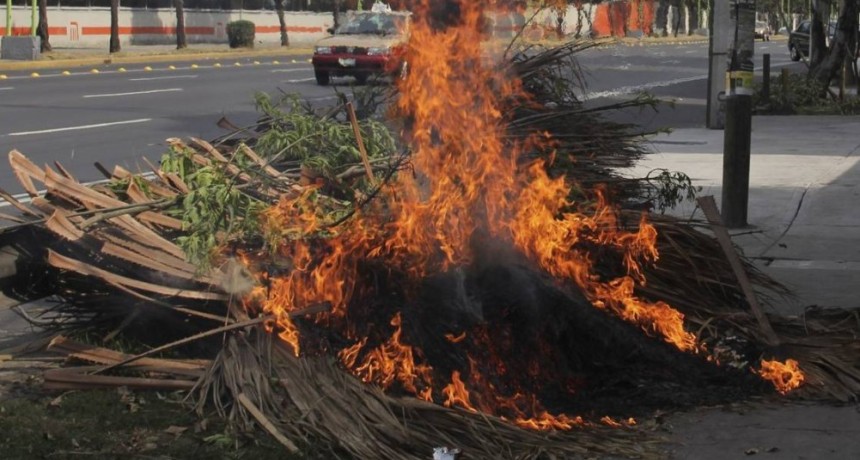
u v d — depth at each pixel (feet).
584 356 19.57
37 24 147.02
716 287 22.21
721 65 65.77
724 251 22.20
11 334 23.47
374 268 19.13
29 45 120.67
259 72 111.24
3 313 25.11
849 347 20.65
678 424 17.79
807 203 39.14
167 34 168.04
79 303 20.90
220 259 19.69
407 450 16.24
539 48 24.48
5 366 20.35
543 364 19.04
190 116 67.00
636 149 24.61
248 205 20.36
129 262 20.04
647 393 18.83
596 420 17.93
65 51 139.64
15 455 16.08
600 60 134.72
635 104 24.13
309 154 23.34
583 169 23.00
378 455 15.93
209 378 18.10
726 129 34.60
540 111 23.17
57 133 57.88
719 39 65.77
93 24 154.92
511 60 23.16
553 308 19.39
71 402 17.98
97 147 53.11
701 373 19.58
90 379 18.42
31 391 18.86
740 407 18.48
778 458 16.48
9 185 42.06
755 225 35.27
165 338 20.58
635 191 23.91
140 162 48.52
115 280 19.13
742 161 34.55
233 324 18.58
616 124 23.94
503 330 19.02
